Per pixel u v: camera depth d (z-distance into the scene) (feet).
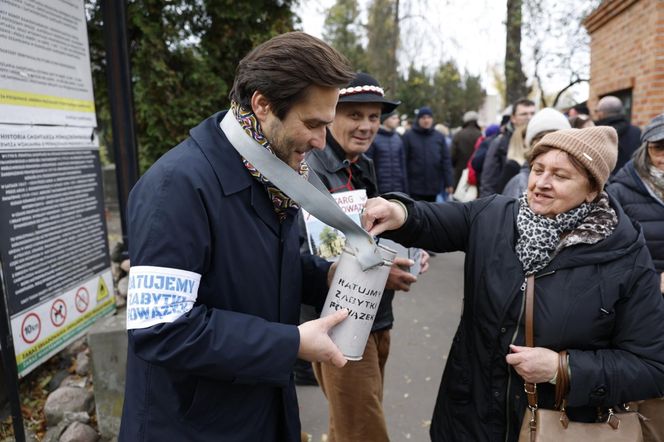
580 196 4.66
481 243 5.08
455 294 17.12
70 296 8.71
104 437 8.75
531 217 4.87
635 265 4.58
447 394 5.41
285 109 3.67
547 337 4.61
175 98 14.07
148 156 14.48
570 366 4.40
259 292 4.10
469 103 86.99
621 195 8.16
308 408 10.13
